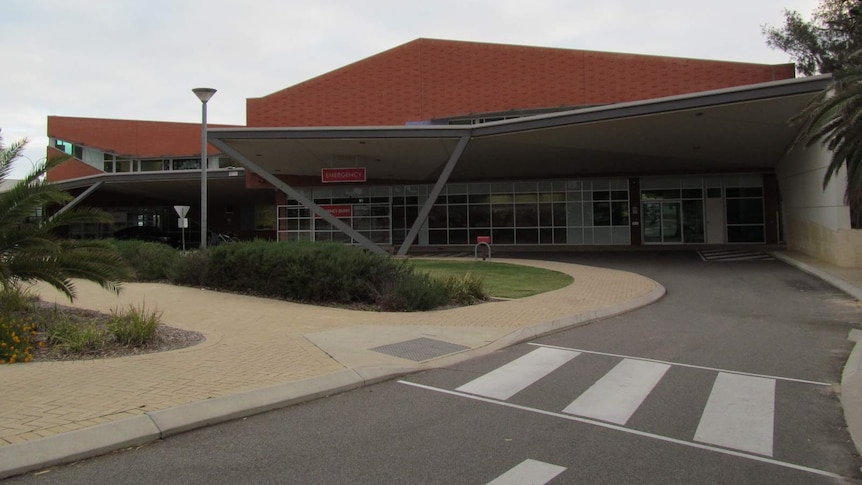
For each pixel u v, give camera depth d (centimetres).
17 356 700
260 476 403
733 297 1419
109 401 534
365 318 1061
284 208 3547
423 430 502
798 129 2141
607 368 730
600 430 502
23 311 977
